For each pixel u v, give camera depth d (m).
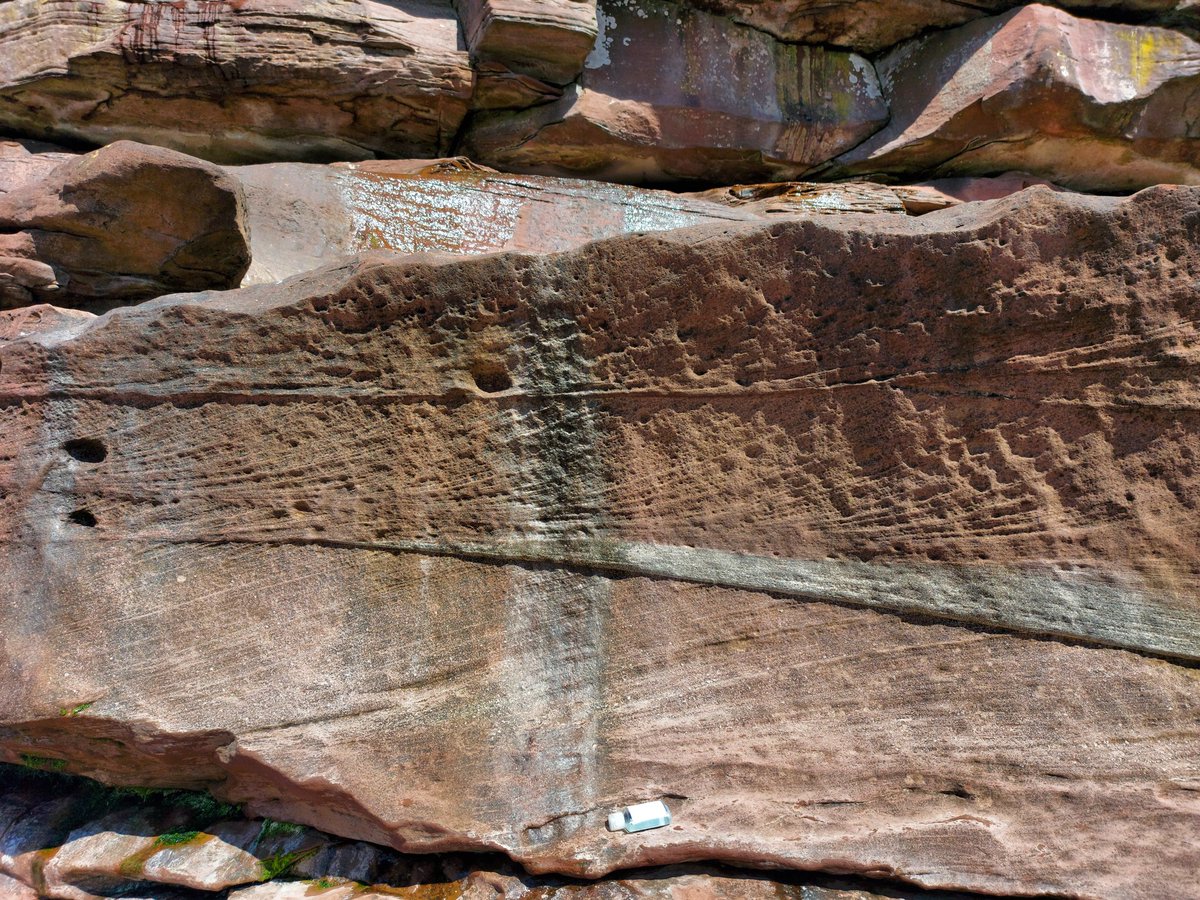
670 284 2.06
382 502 2.20
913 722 2.06
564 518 2.18
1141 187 4.08
